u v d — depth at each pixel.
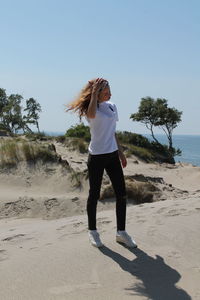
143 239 5.10
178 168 24.45
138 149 27.95
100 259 4.47
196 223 5.72
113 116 4.73
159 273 4.17
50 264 4.34
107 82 4.70
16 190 11.61
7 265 4.36
